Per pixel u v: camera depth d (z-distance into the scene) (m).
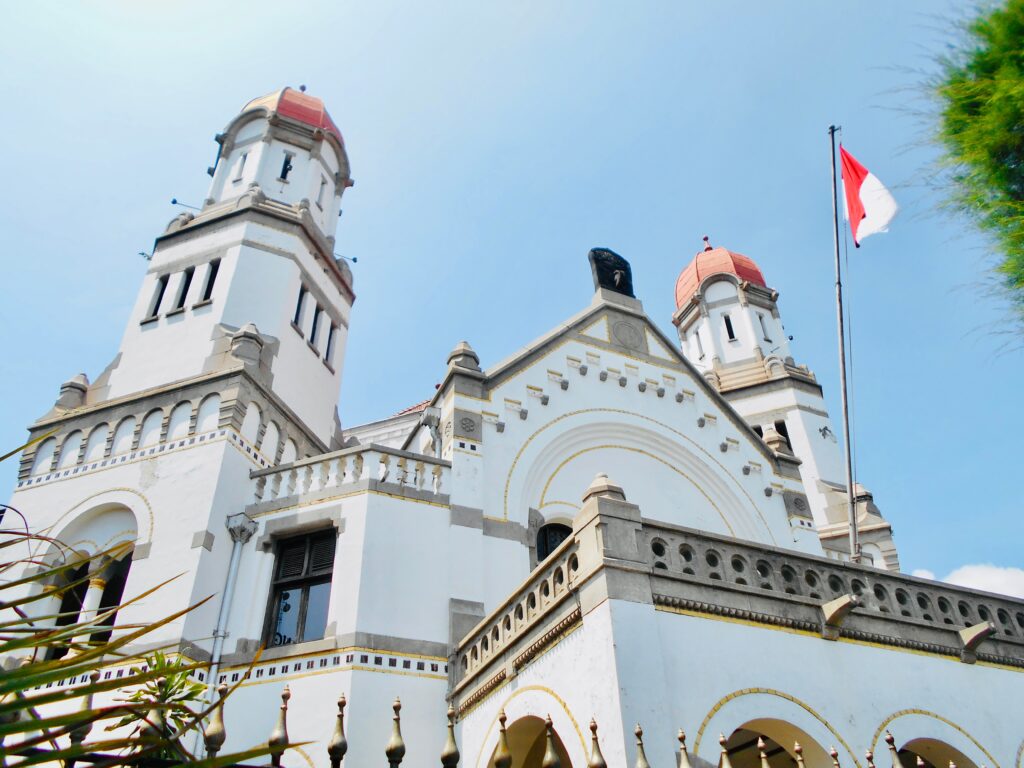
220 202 28.83
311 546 19.45
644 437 23.88
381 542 18.56
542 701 13.16
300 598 18.78
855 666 13.55
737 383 35.88
